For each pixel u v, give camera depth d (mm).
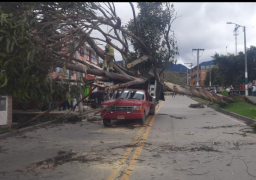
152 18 12672
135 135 10781
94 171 6223
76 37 6758
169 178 5723
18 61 4898
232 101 23031
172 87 18000
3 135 10469
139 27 12586
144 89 15250
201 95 19812
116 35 8547
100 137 10469
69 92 5523
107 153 7840
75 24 6566
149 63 13820
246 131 11469
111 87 9352
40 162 7031
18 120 14062
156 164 6711
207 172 6090
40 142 9688
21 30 4898
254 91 31953
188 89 18953
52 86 5277
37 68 5148
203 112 21422
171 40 13719
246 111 17875
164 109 24719
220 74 43125
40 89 5145
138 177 5797
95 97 24281
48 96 5277
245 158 7195
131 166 6562
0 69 4793
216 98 21250
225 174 5953
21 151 8352
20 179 5801
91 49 10180
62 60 6359
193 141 9484
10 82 5004
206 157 7320
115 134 11094
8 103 13383
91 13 6801
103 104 12922
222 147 8508
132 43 12680
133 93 14359
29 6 5359
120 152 7953
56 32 6363
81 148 8578
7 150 8500
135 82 10141
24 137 10641
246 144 8930
